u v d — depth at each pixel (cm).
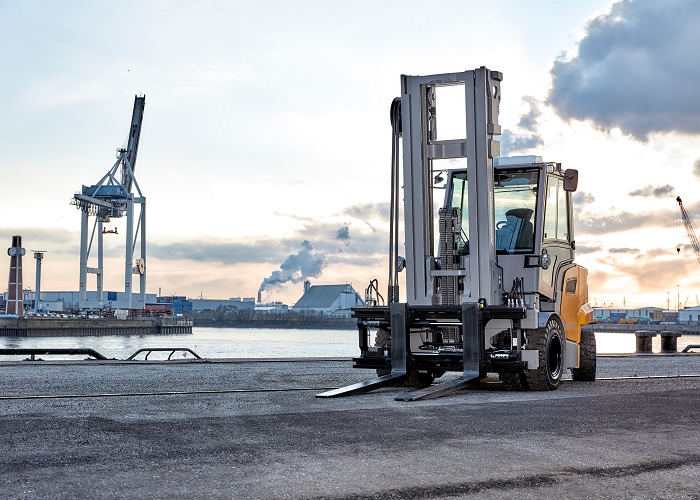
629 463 551
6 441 633
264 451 591
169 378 1316
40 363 1700
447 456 573
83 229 19138
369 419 780
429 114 1223
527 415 820
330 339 19075
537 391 1140
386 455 577
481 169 1176
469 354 1127
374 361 1182
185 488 468
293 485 476
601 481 494
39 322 15975
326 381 1277
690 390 1146
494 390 1157
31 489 464
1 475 502
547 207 1224
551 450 601
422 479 494
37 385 1161
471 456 574
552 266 1227
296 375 1414
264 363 1845
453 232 1188
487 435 676
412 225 1209
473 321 1123
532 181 1211
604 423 757
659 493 464
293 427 720
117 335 18200
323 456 572
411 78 1213
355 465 538
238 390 1095
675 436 677
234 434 675
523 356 1128
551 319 1183
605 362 1992
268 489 466
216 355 8594
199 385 1182
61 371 1477
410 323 1160
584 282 1334
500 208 1221
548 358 1168
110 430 695
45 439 644
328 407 891
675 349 2777
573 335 1272
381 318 1186
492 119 1178
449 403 948
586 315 1323
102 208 19238
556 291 1225
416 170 1210
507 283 1190
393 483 482
